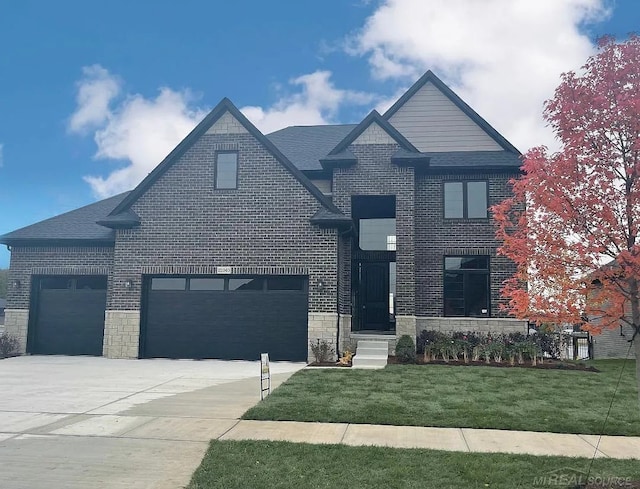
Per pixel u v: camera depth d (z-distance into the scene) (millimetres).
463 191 19250
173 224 17531
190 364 15961
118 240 17672
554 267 6570
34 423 8680
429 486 5918
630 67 6293
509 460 6809
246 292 17266
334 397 10562
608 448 7484
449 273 19078
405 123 20688
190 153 17797
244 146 17594
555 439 7934
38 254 19031
